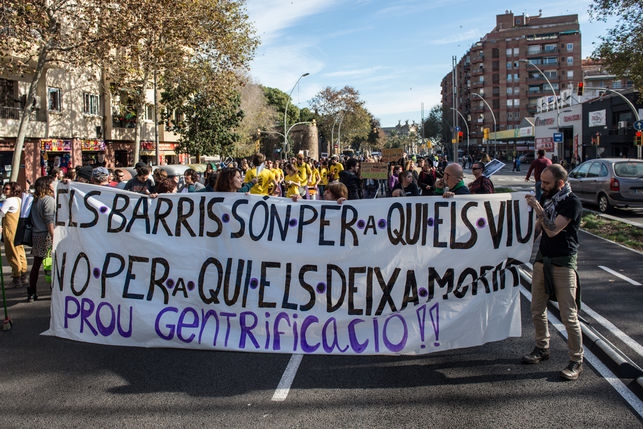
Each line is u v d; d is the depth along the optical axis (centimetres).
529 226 528
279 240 548
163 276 557
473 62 10688
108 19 1878
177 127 3547
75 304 568
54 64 2555
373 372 494
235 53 2611
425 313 525
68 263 573
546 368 498
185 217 565
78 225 575
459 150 11419
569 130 5597
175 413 415
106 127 3198
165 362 522
